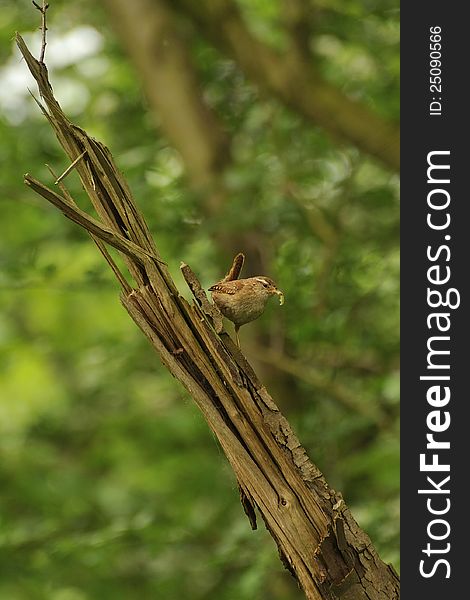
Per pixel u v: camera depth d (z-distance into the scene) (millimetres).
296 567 4062
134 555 10055
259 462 4090
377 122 9914
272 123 10859
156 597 9977
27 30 11188
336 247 10203
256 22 12055
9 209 11906
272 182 10469
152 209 9984
